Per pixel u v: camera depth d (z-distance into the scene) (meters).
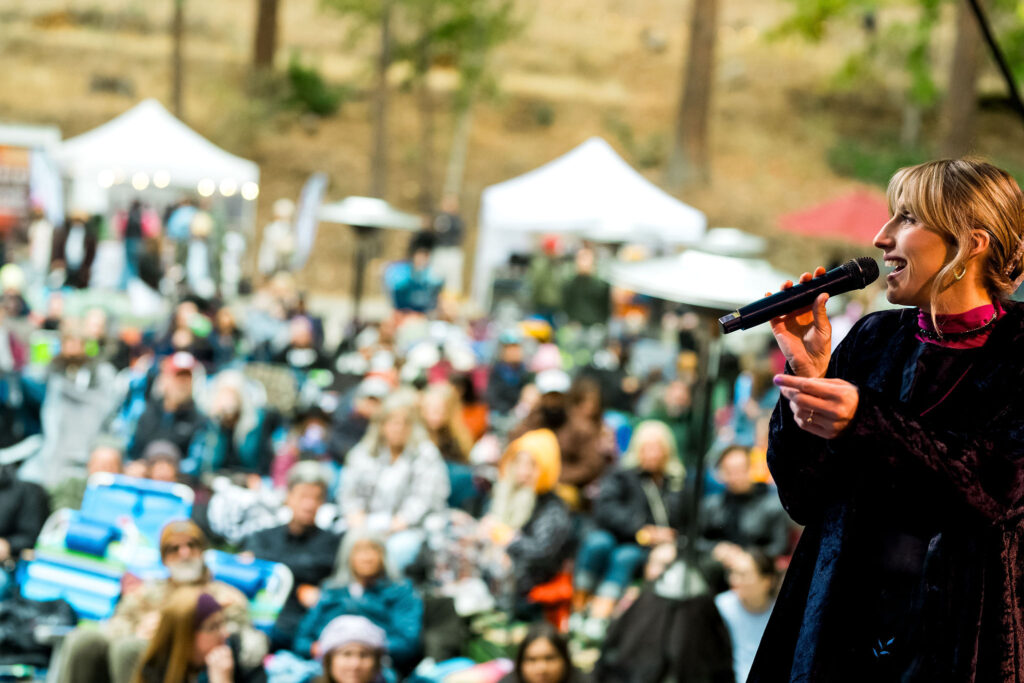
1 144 19.67
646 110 38.03
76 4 37.88
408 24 29.92
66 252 18.14
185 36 37.81
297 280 24.72
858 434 1.42
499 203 19.02
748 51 42.00
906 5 31.47
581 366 13.13
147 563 7.08
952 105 25.70
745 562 6.69
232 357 12.83
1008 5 24.95
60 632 6.61
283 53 37.88
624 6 45.00
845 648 1.51
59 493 8.05
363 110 35.09
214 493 7.98
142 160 20.50
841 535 1.52
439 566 7.76
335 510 8.21
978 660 1.47
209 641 5.38
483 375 13.27
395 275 17.52
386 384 10.18
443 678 6.23
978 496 1.41
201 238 19.20
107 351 12.89
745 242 16.58
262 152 32.50
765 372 11.08
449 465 8.88
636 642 6.55
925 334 1.56
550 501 7.75
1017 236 1.50
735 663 6.69
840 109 38.69
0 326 11.71
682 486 8.68
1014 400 1.48
